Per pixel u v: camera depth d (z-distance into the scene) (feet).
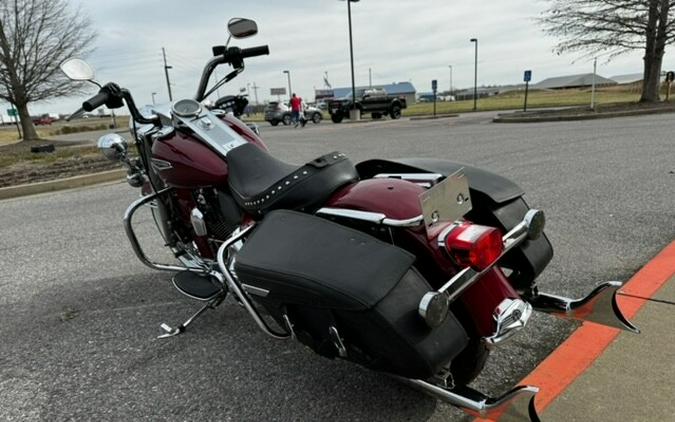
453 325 5.73
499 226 7.29
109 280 12.80
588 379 7.36
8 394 8.23
